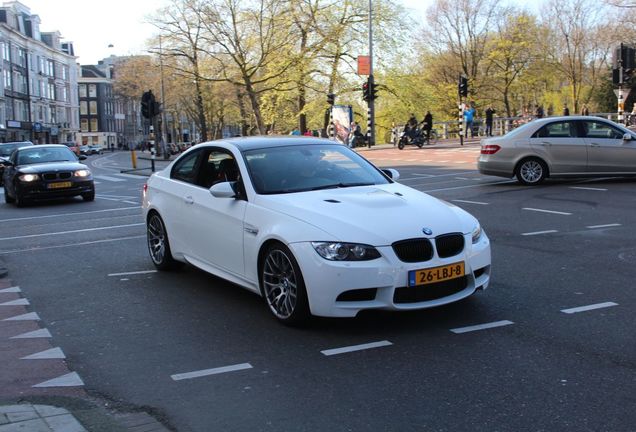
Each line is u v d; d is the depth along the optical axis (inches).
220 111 2504.9
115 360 180.4
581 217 387.9
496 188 550.0
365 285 181.9
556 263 276.1
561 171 544.7
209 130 2940.5
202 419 140.8
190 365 174.1
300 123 1809.8
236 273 225.8
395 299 185.0
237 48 1496.1
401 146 1253.1
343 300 185.5
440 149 1165.1
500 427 132.0
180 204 262.7
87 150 3105.3
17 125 2827.3
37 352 189.3
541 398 144.9
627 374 156.6
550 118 559.2
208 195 244.7
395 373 162.4
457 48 2337.6
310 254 186.9
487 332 190.9
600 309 209.6
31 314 230.2
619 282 241.8
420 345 181.8
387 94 1684.3
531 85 2267.5
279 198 211.8
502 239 332.5
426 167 818.2
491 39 2271.2
